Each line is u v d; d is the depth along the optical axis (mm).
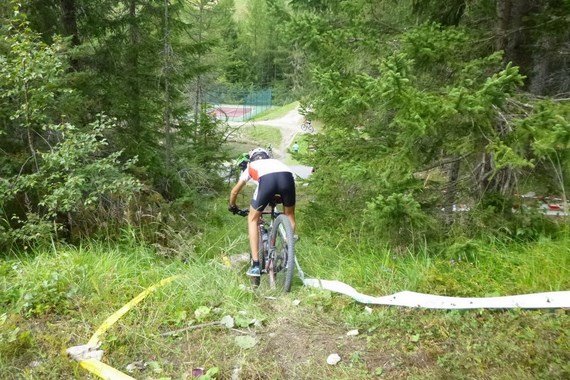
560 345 2857
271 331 3594
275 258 4793
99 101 8695
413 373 2910
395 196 4547
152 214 7000
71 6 8945
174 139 11742
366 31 5805
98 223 6395
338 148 5906
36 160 6020
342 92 5105
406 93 4164
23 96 5820
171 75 10234
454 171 6281
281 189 4805
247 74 56812
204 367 3107
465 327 3311
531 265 3969
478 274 4094
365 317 3625
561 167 4715
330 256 5730
